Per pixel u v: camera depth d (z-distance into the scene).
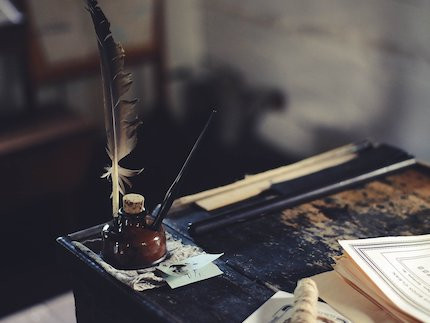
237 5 2.75
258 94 2.75
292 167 1.36
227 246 1.16
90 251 1.13
